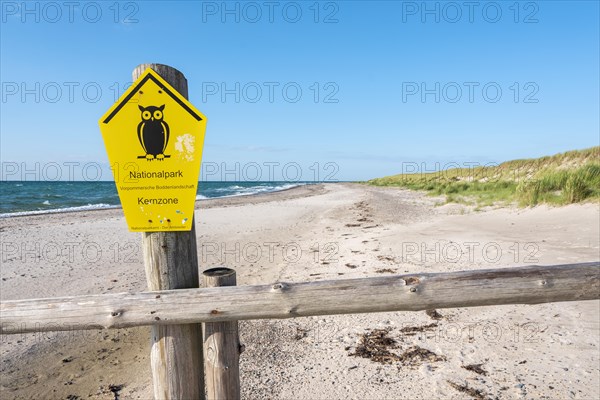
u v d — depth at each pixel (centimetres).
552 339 408
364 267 782
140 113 199
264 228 1521
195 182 201
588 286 203
